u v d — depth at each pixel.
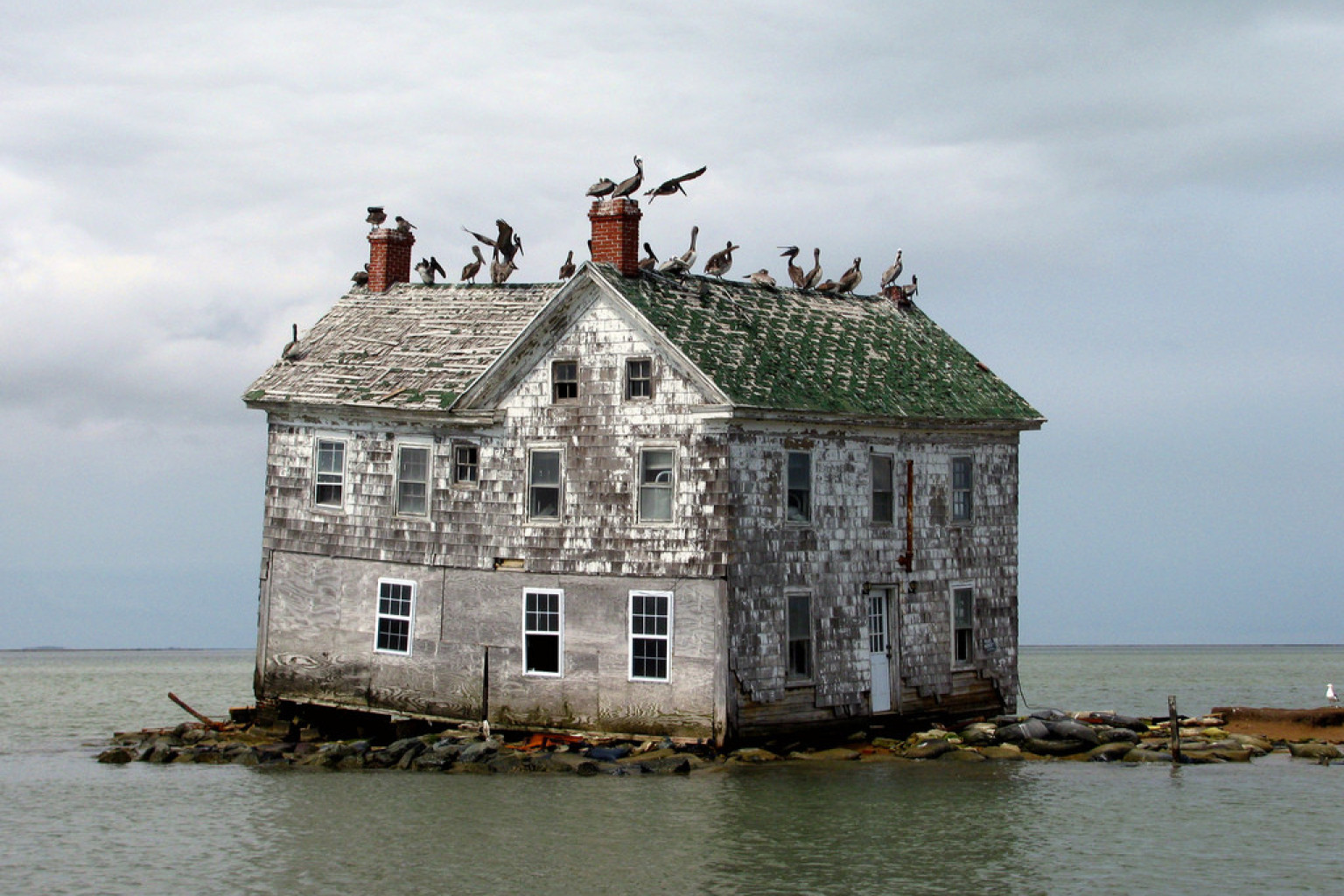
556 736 37.28
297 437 42.25
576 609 37.38
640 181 38.38
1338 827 29.80
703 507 35.69
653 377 36.44
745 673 35.69
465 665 39.00
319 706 41.50
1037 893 25.16
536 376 38.22
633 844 28.44
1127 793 33.09
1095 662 125.06
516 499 38.34
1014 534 43.84
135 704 64.81
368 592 40.84
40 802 33.31
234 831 30.06
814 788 33.34
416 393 39.81
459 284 44.97
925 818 30.50
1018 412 43.59
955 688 41.44
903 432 40.12
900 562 39.94
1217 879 26.03
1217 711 42.56
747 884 25.78
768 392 36.34
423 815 31.20
